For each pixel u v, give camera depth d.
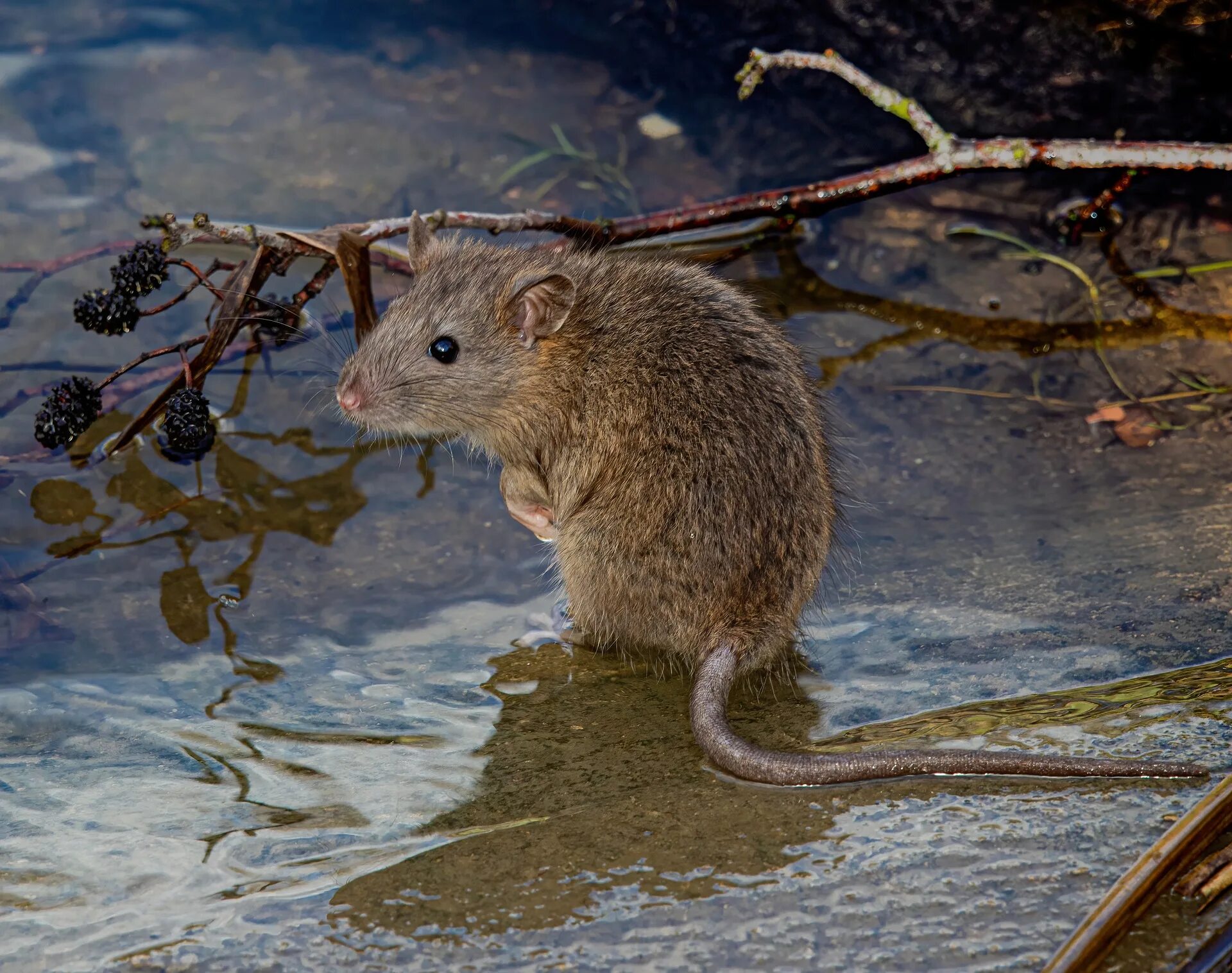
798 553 6.03
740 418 6.01
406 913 4.38
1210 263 9.68
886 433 8.16
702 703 5.45
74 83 11.34
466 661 6.34
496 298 6.85
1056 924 4.16
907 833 4.62
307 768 5.42
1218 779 4.77
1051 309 9.36
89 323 7.57
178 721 5.82
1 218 9.66
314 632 6.61
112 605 6.80
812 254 10.16
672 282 6.73
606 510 6.15
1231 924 4.09
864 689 5.88
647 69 11.99
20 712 5.87
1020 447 7.97
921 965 4.04
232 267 8.13
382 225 8.16
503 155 10.91
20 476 7.89
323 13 12.55
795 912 4.29
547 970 4.10
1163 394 8.41
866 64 11.10
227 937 4.30
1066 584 6.57
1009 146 9.27
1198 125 10.36
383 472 8.08
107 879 4.65
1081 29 10.30
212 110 11.18
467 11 12.56
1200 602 6.28
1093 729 5.19
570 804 5.03
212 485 7.89
